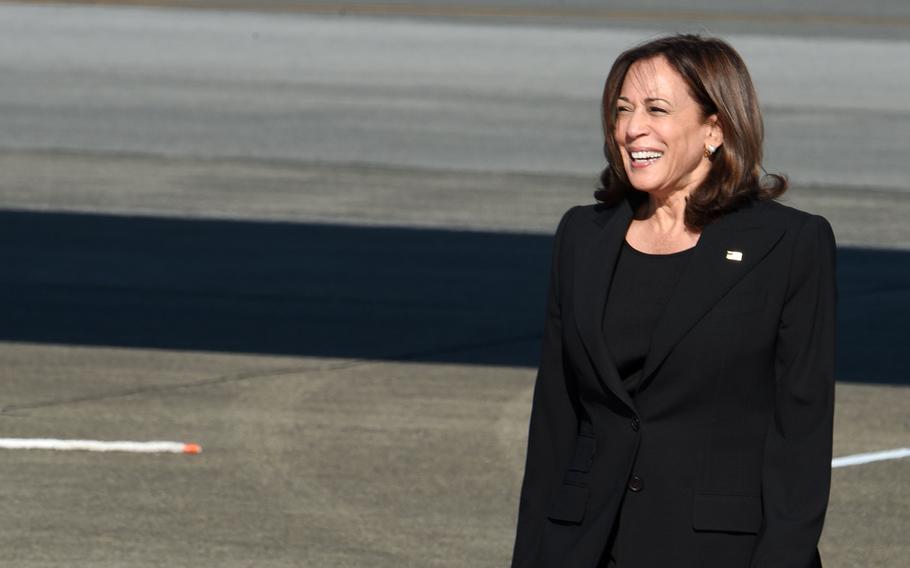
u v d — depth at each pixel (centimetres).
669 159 762
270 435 1842
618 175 789
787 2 11519
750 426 756
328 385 2088
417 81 6281
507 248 3131
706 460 750
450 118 5206
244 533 1507
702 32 809
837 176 4191
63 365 2178
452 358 2259
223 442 1811
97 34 8088
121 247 3075
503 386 2098
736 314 745
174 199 3628
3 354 2236
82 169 4038
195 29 8506
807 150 4644
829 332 758
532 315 2561
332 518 1555
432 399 2022
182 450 1773
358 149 4497
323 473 1698
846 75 6819
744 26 9412
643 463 755
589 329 760
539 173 4144
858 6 11262
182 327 2434
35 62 6700
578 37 8438
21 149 4369
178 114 5188
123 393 2030
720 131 768
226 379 2112
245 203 3591
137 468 1703
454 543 1492
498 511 1586
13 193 3659
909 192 3950
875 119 5406
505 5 10725
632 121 765
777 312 750
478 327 2467
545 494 806
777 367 761
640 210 794
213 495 1619
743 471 753
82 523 1527
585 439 793
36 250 3030
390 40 8038
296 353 2273
